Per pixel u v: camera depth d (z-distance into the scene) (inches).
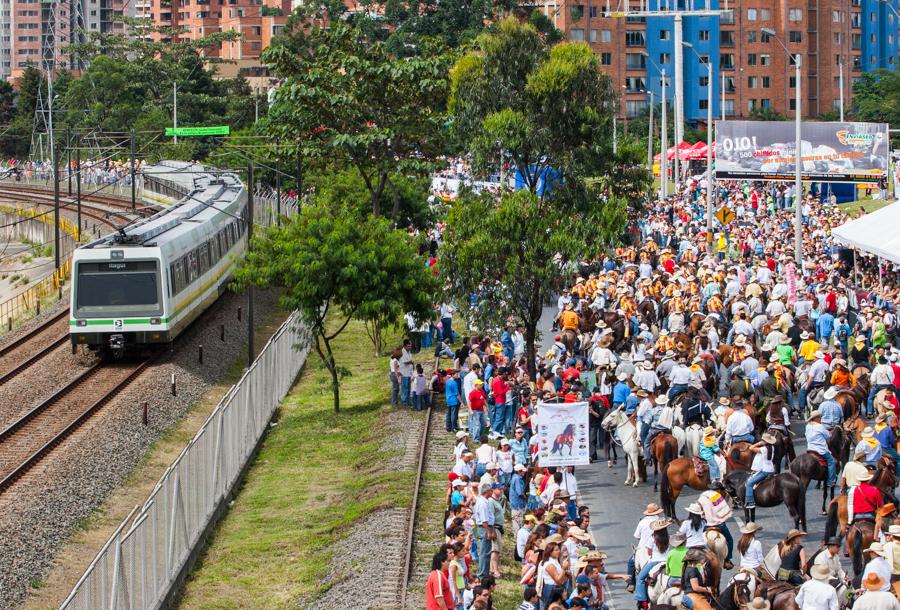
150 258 2608.3
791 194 4402.1
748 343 2001.7
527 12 7283.5
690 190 5032.0
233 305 3496.6
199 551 1695.4
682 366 1830.7
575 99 2401.6
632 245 3292.3
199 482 1729.8
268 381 2390.5
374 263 2404.0
